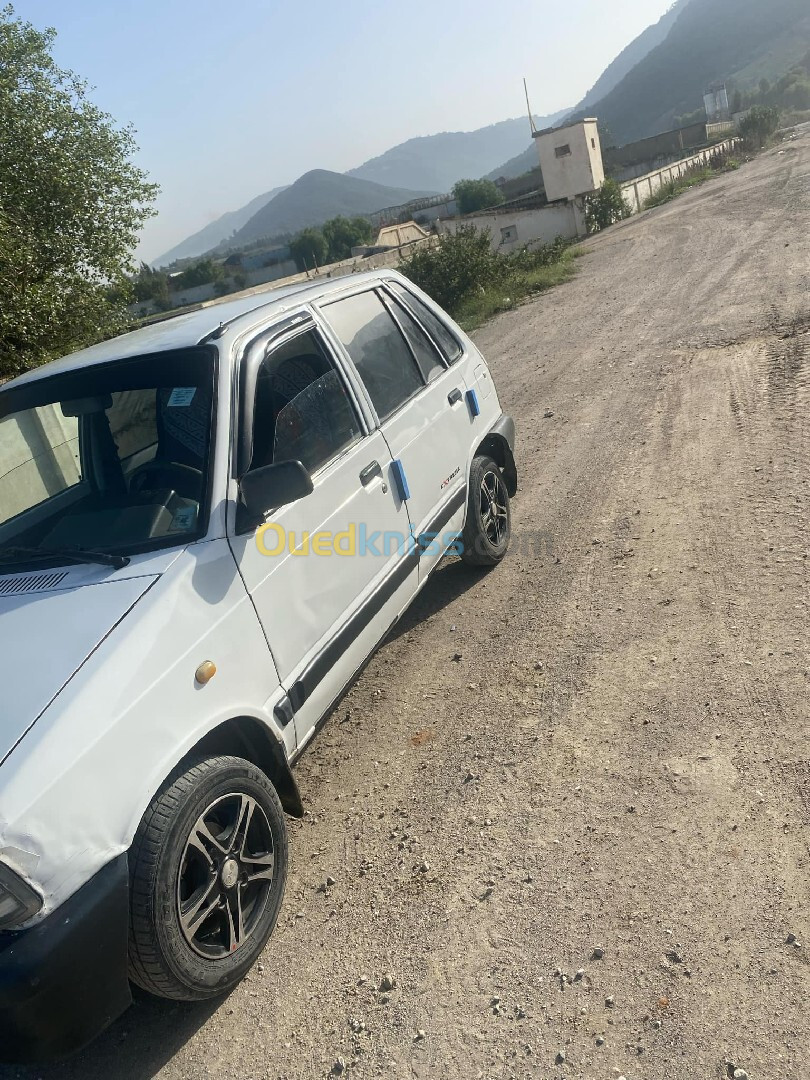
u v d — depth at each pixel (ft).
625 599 15.66
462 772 12.01
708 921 8.68
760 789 10.26
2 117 38.29
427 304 17.42
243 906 9.50
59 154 39.04
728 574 15.52
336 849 11.11
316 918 10.01
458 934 9.29
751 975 8.00
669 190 143.84
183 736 8.63
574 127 144.56
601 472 22.57
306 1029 8.64
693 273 50.08
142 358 11.58
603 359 34.91
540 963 8.68
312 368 12.43
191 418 10.69
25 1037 7.20
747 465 20.31
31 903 7.13
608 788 10.93
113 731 7.96
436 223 156.66
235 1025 8.89
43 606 9.16
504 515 18.70
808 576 14.65
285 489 9.71
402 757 12.73
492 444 18.52
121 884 7.67
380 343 14.66
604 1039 7.73
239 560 9.98
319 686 11.10
